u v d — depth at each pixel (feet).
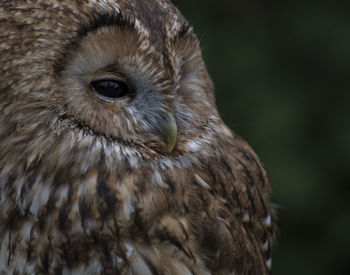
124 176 6.01
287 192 7.55
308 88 8.30
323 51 8.48
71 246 6.00
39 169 5.99
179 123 6.07
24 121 5.98
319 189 7.73
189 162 6.06
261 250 6.15
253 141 7.72
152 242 6.01
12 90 5.97
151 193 6.01
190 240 6.04
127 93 6.03
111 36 5.99
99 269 6.00
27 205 6.00
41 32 5.96
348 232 7.93
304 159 7.75
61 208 5.99
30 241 6.00
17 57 5.96
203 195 6.05
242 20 8.54
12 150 5.99
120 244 6.00
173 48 6.05
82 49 5.97
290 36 8.52
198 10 8.45
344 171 7.95
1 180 6.00
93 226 5.99
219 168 6.08
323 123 8.15
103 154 6.00
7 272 6.03
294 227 8.06
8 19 5.97
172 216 6.03
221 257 6.06
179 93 6.07
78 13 5.97
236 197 6.09
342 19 8.54
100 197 5.99
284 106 7.86
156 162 6.03
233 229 6.07
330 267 8.05
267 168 7.57
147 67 6.02
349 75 8.48
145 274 6.01
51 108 5.97
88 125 5.99
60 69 5.97
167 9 6.07
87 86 5.99
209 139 6.09
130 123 6.03
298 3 8.70
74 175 5.99
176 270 6.02
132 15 6.01
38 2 5.97
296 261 8.03
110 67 6.00
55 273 6.01
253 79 8.04
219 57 8.16
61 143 5.98
